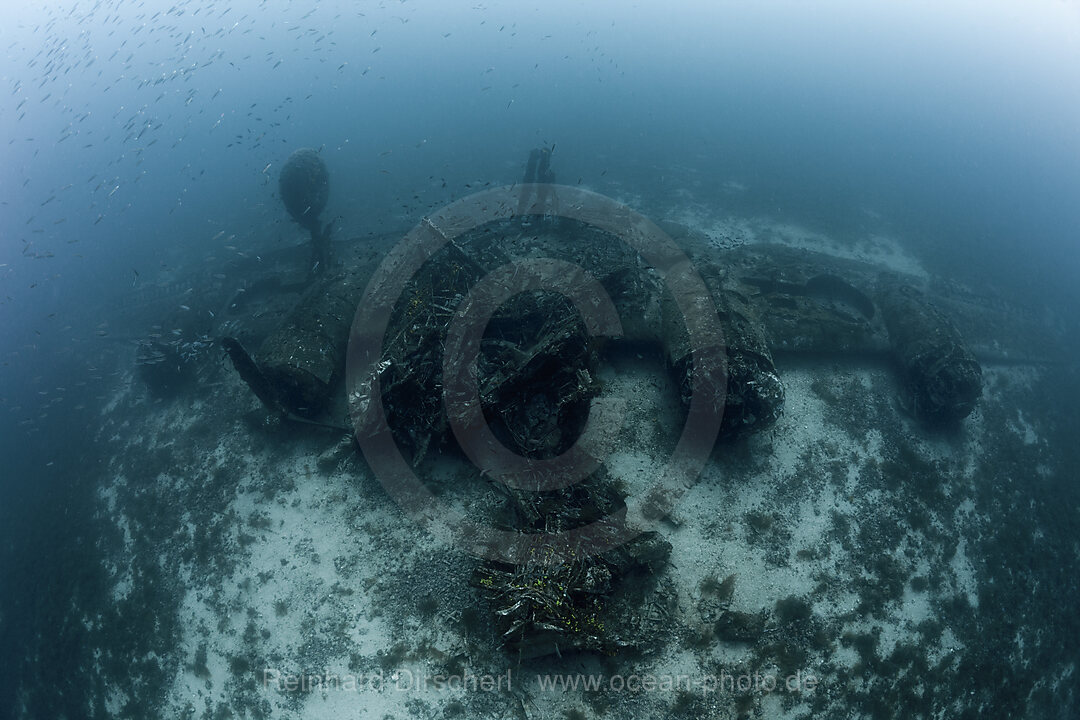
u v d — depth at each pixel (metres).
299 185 19.52
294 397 13.56
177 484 13.66
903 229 27.50
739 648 9.81
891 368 15.50
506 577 9.79
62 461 15.42
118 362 18.58
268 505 12.62
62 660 11.38
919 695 9.67
